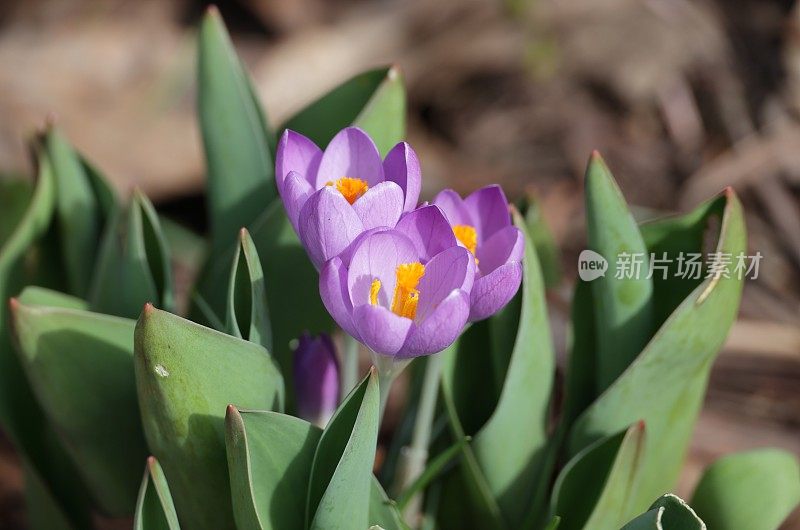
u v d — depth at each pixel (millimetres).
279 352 801
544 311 747
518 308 764
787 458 774
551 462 774
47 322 726
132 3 1594
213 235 812
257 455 692
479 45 1625
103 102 1466
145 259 760
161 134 1430
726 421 1044
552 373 765
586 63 1569
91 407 748
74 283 823
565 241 1324
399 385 1000
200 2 1625
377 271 684
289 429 696
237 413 675
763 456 770
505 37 1631
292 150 708
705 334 736
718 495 769
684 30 1595
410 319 675
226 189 800
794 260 1266
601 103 1529
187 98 1492
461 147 1500
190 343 688
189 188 1395
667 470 780
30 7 1559
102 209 825
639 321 757
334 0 1653
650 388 747
